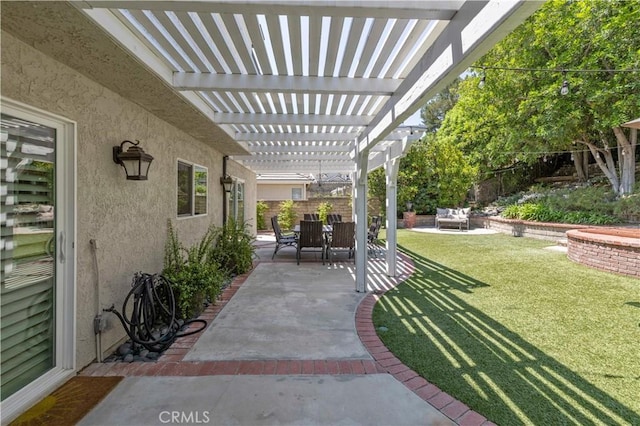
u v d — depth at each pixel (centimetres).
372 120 443
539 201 1226
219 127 476
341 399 225
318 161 924
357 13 200
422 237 1117
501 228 1241
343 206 1553
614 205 991
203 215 605
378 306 424
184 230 512
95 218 289
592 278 543
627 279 534
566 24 938
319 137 584
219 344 314
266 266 696
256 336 332
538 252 796
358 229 498
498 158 1352
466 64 201
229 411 213
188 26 229
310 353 294
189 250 515
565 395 226
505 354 287
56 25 200
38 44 222
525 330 338
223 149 685
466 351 294
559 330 336
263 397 228
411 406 217
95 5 183
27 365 231
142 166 332
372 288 512
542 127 1022
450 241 1011
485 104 1230
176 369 268
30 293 233
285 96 386
